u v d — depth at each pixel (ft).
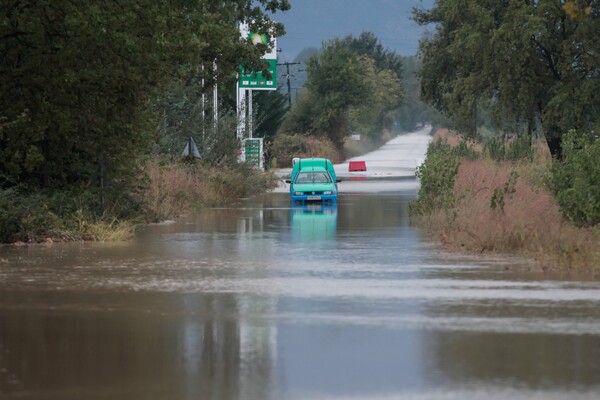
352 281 116.16
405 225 204.03
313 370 69.51
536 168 263.29
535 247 143.64
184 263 135.03
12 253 147.43
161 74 197.36
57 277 119.96
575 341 79.66
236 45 231.71
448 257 141.90
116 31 179.01
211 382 66.03
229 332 84.17
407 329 85.20
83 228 170.50
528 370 69.10
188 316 92.22
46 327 86.74
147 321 89.61
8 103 186.91
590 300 100.94
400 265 132.16
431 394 62.64
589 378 66.69
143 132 205.36
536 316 91.40
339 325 87.25
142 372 69.05
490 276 120.06
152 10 180.45
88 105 191.52
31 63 183.93
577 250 131.75
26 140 186.19
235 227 200.85
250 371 69.26
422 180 231.09
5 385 65.51
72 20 173.06
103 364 71.72
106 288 110.52
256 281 116.47
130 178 211.82
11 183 191.21
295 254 147.13
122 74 187.93
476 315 92.02
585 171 159.63
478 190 195.93
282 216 234.58
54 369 70.13
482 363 71.46
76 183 197.88
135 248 156.25
